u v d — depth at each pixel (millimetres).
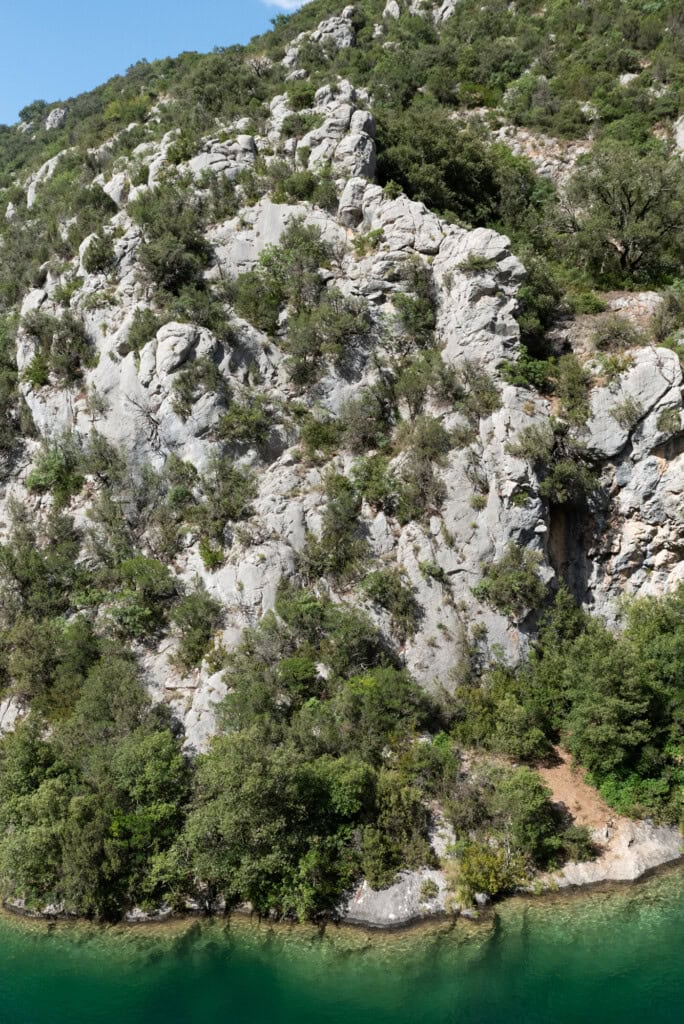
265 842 22844
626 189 42156
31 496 36625
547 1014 19328
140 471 35312
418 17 70750
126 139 54781
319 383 35562
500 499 30984
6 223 57500
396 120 49312
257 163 42906
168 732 25844
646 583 32656
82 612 31984
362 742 25922
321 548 31375
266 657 28844
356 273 37281
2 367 42500
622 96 55938
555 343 35750
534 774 25000
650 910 23016
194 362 34969
